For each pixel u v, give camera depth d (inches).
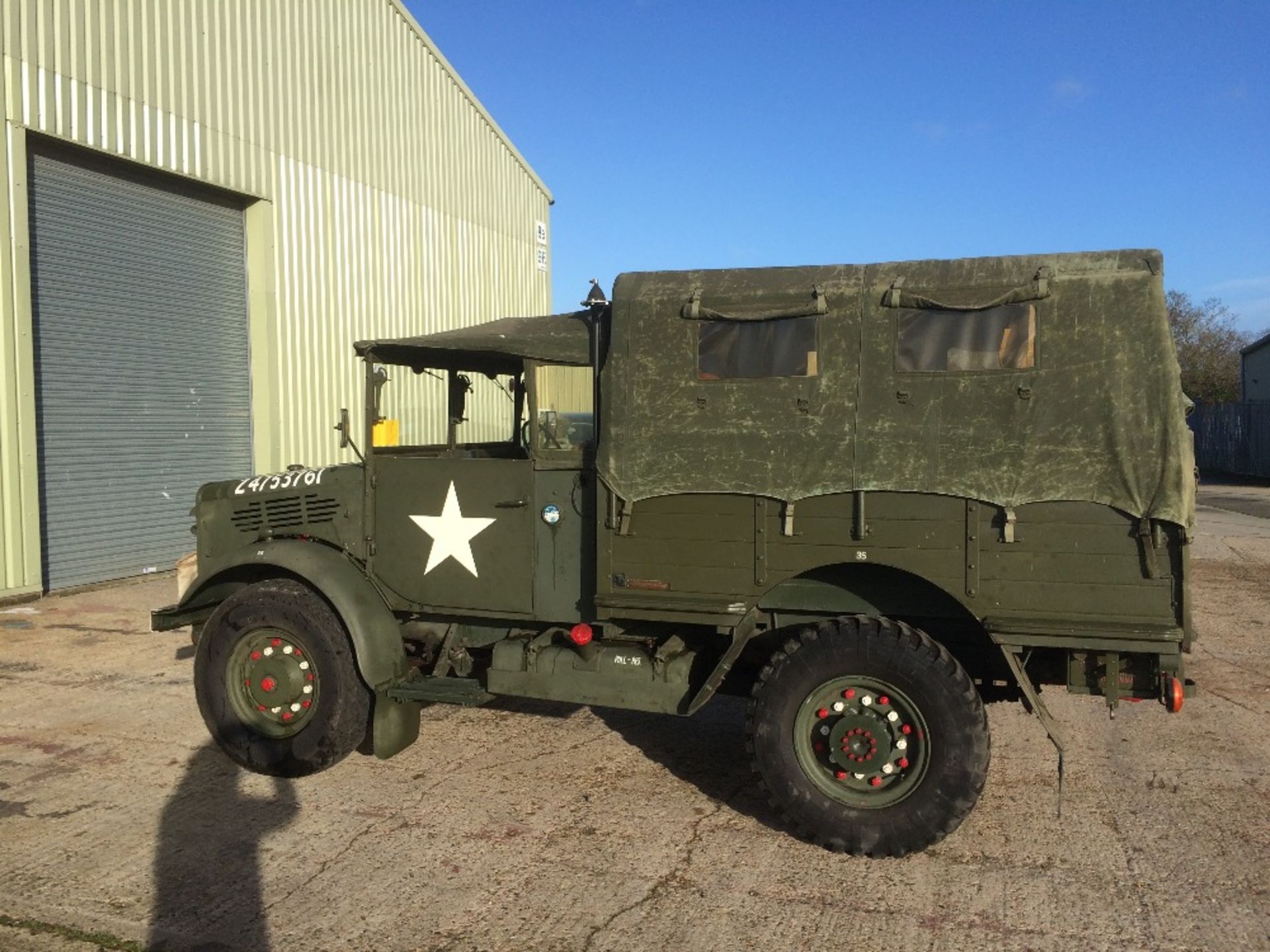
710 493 163.9
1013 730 221.6
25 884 147.8
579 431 178.7
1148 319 143.9
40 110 375.2
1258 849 159.2
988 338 151.3
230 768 197.8
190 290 464.1
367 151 572.4
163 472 450.0
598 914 138.8
